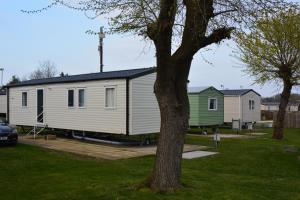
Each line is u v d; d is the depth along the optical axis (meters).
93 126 18.39
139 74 17.16
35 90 22.09
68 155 14.16
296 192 9.35
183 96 7.97
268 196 8.55
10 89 24.19
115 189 8.10
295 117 38.34
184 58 7.77
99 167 11.65
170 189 7.81
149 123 17.66
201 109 27.08
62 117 20.22
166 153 7.88
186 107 8.04
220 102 28.78
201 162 13.45
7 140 16.16
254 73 22.06
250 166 13.24
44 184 9.20
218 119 28.50
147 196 7.48
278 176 11.94
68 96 19.83
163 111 7.93
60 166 11.83
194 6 7.31
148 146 17.34
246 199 7.88
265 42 20.23
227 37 7.66
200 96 26.97
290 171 12.78
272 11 7.92
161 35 7.43
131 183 8.66
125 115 16.84
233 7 7.90
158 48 7.57
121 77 16.94
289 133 30.08
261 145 18.62
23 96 23.12
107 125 17.67
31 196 8.10
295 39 19.64
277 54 20.75
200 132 26.47
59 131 21.47
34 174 10.56
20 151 14.88
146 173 10.58
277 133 22.84
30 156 13.73
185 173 10.78
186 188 8.10
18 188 8.84
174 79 7.87
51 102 20.95
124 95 16.88
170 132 7.89
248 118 35.00
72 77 20.75
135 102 17.00
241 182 10.03
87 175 10.22
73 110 19.53
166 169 7.87
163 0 7.19
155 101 17.92
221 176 10.83
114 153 14.84
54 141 18.55
